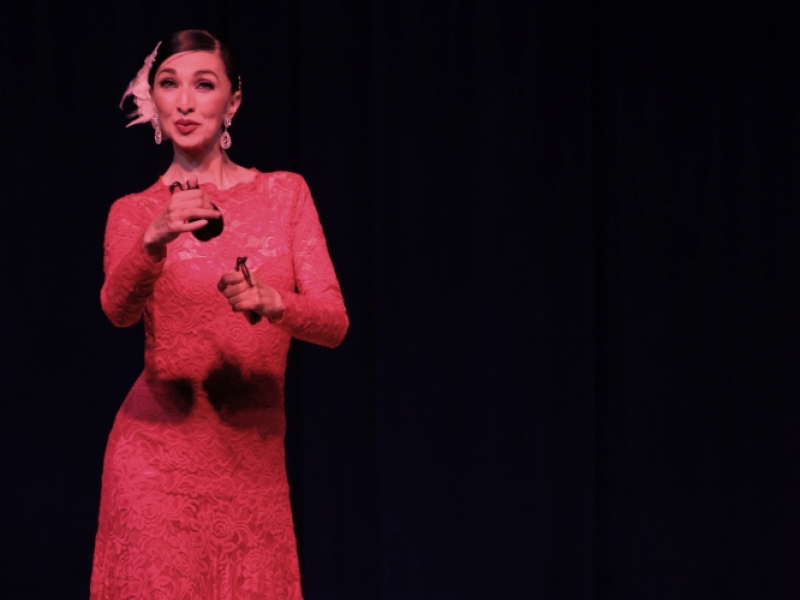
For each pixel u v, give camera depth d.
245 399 6.39
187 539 6.21
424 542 11.65
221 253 6.38
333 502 11.79
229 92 6.62
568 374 11.61
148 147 11.69
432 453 11.62
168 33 11.55
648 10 11.66
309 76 11.64
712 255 11.65
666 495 11.74
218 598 6.29
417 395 11.60
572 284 11.59
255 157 11.75
